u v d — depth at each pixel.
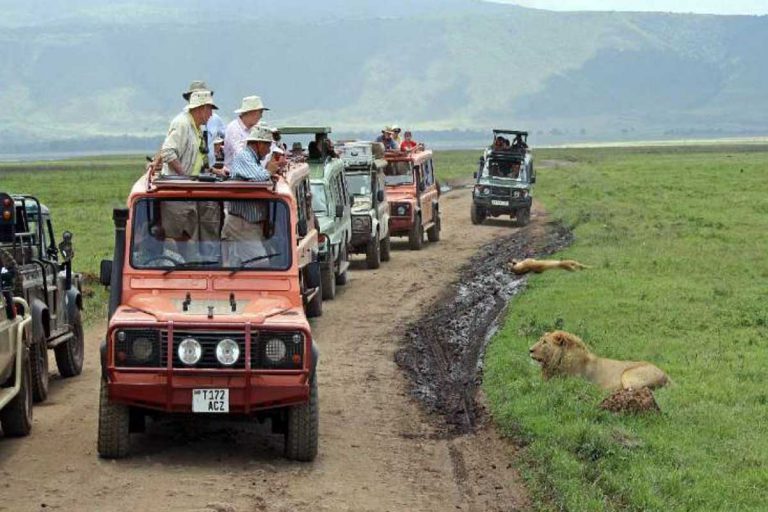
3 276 23.27
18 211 28.34
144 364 20.94
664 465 21.11
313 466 21.97
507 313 39.53
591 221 72.56
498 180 78.88
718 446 22.53
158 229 23.19
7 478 20.56
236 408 21.09
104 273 23.11
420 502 20.08
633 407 24.73
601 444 21.98
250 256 23.11
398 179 63.44
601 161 193.88
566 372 28.09
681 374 29.22
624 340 33.47
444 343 35.91
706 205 81.50
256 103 26.64
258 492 20.00
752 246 56.84
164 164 24.80
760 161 165.75
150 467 21.39
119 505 19.00
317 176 46.16
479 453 23.44
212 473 21.12
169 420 25.14
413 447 23.83
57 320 29.70
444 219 84.69
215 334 20.98
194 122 25.34
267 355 21.14
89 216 84.44
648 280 45.94
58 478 20.58
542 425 23.91
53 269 29.50
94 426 24.78
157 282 22.75
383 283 49.62
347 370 31.58
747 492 19.67
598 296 41.56
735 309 39.19
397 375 31.08
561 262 50.03
